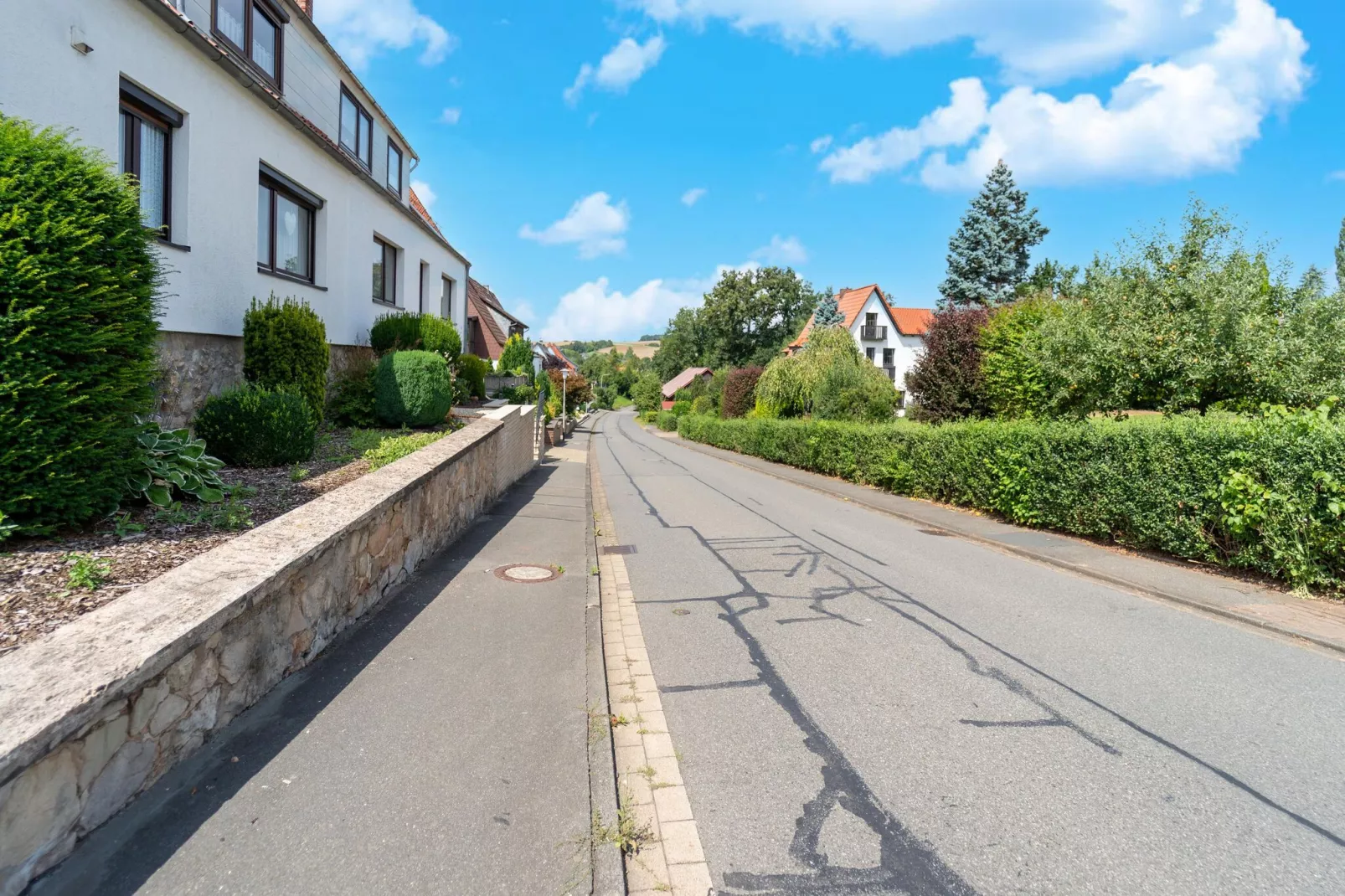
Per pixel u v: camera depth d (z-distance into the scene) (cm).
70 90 665
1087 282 1296
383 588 605
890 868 281
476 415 1517
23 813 230
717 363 7638
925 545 994
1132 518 866
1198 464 781
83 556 413
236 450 741
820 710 434
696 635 582
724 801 330
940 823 313
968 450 1260
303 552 430
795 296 7556
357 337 1457
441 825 290
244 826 279
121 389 442
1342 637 565
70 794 252
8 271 384
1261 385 1080
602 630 582
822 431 2006
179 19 794
